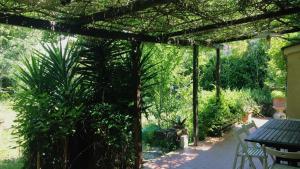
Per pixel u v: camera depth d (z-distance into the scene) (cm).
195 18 498
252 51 1409
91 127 497
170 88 791
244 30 627
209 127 816
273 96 1172
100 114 480
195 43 693
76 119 466
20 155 613
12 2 337
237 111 967
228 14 468
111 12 382
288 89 684
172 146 685
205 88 1424
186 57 926
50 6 350
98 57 514
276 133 426
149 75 578
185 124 764
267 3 418
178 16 442
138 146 515
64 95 477
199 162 584
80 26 428
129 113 517
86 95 503
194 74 722
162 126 780
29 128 433
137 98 513
